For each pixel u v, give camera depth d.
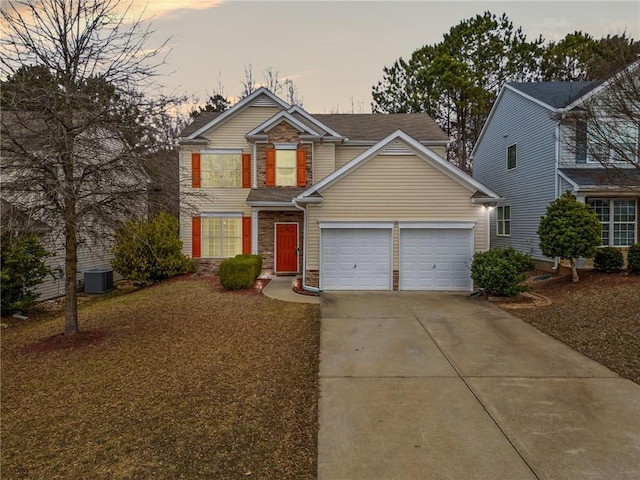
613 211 14.68
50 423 4.54
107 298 13.34
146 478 3.48
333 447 3.92
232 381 5.59
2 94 6.54
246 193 16.44
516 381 5.53
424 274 12.36
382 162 12.16
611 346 6.88
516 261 10.98
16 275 10.80
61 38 7.10
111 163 7.10
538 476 3.44
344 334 7.84
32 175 6.55
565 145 13.65
